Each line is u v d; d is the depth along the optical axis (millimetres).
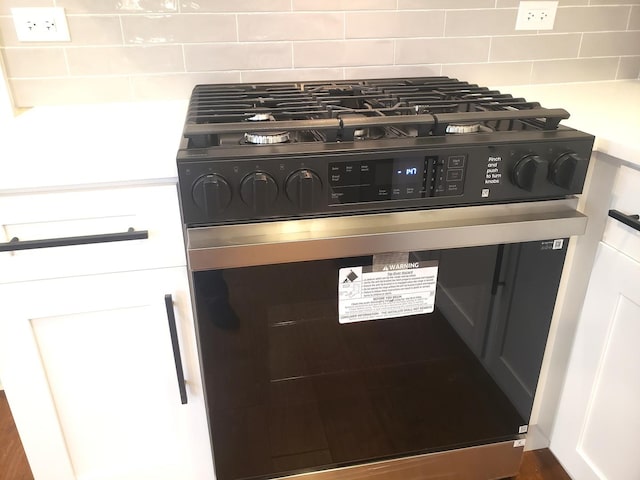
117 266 953
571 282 1154
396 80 1438
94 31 1318
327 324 998
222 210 848
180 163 811
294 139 933
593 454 1174
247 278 919
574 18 1557
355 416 1131
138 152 924
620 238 1002
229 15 1362
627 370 1041
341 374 1066
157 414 1125
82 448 1131
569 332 1192
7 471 1386
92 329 1011
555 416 1291
